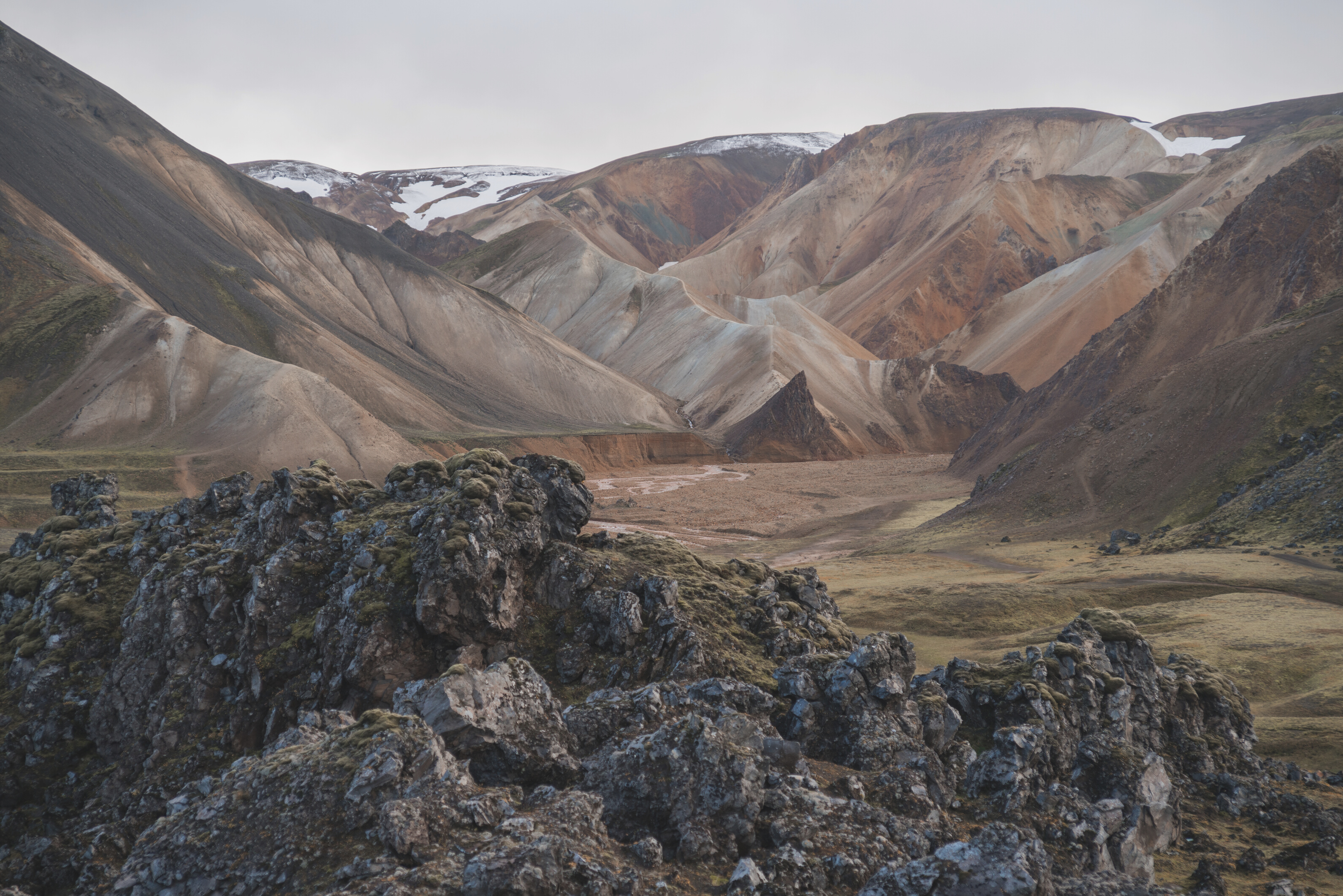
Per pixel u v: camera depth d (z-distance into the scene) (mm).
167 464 185375
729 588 41906
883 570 125250
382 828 18203
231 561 37188
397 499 41625
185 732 33219
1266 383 146625
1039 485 164500
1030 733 29594
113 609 37594
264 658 34312
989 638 84562
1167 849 31969
